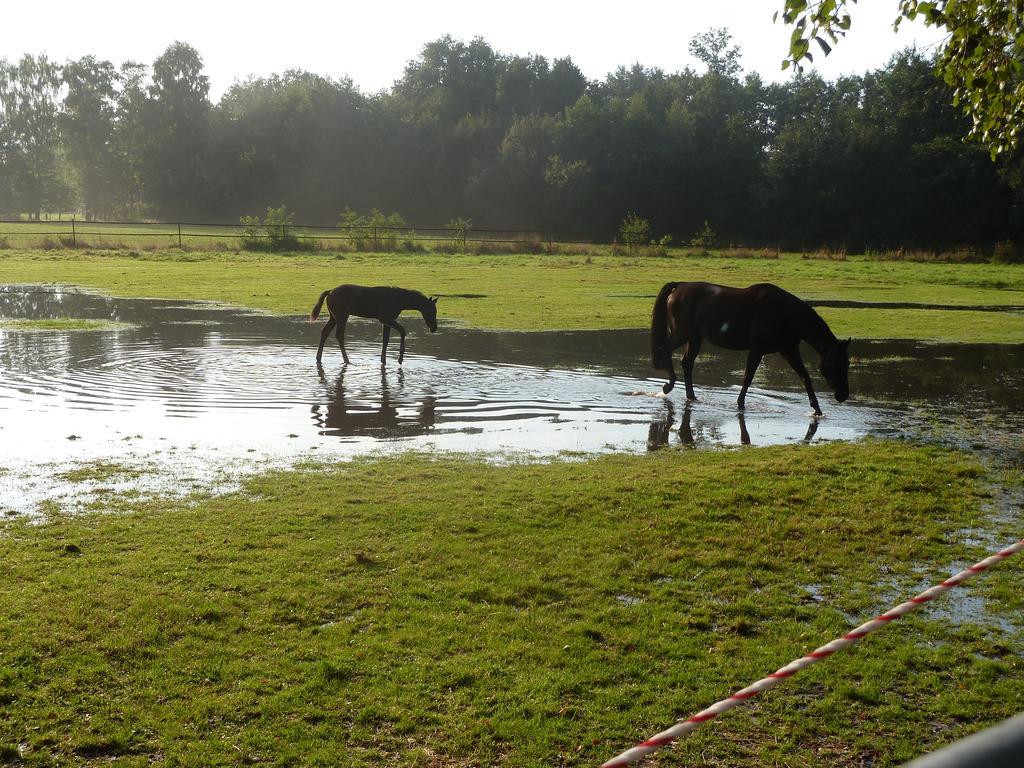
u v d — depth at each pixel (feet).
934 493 27.68
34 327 64.59
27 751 13.23
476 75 343.87
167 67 310.45
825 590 20.04
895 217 234.58
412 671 15.81
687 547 22.53
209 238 178.09
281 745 13.52
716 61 324.60
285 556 21.26
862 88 292.81
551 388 45.91
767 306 41.04
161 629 17.25
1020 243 219.41
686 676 15.80
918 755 13.48
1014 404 43.86
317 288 98.78
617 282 113.39
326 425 36.65
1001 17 24.14
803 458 31.86
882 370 54.13
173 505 25.35
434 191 295.89
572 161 263.49
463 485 27.78
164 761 13.08
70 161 361.30
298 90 305.94
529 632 17.49
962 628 18.06
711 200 260.62
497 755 13.41
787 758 13.42
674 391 46.06
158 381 45.50
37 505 25.20
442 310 82.69
